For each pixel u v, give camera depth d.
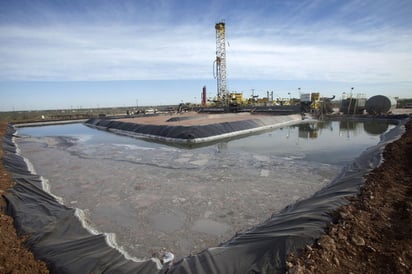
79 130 24.47
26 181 7.59
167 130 17.70
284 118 27.27
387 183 5.64
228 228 4.98
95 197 6.72
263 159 10.68
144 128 19.86
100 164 10.35
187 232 4.87
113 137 19.06
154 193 6.91
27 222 4.92
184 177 8.28
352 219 4.00
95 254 3.92
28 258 3.79
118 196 6.77
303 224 4.05
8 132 20.73
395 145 9.77
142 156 11.73
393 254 3.12
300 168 9.16
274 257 3.32
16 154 12.24
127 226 5.14
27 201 6.05
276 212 5.59
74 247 4.10
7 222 4.91
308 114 32.69
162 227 5.08
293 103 40.28
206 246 4.39
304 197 6.41
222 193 6.80
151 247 4.38
